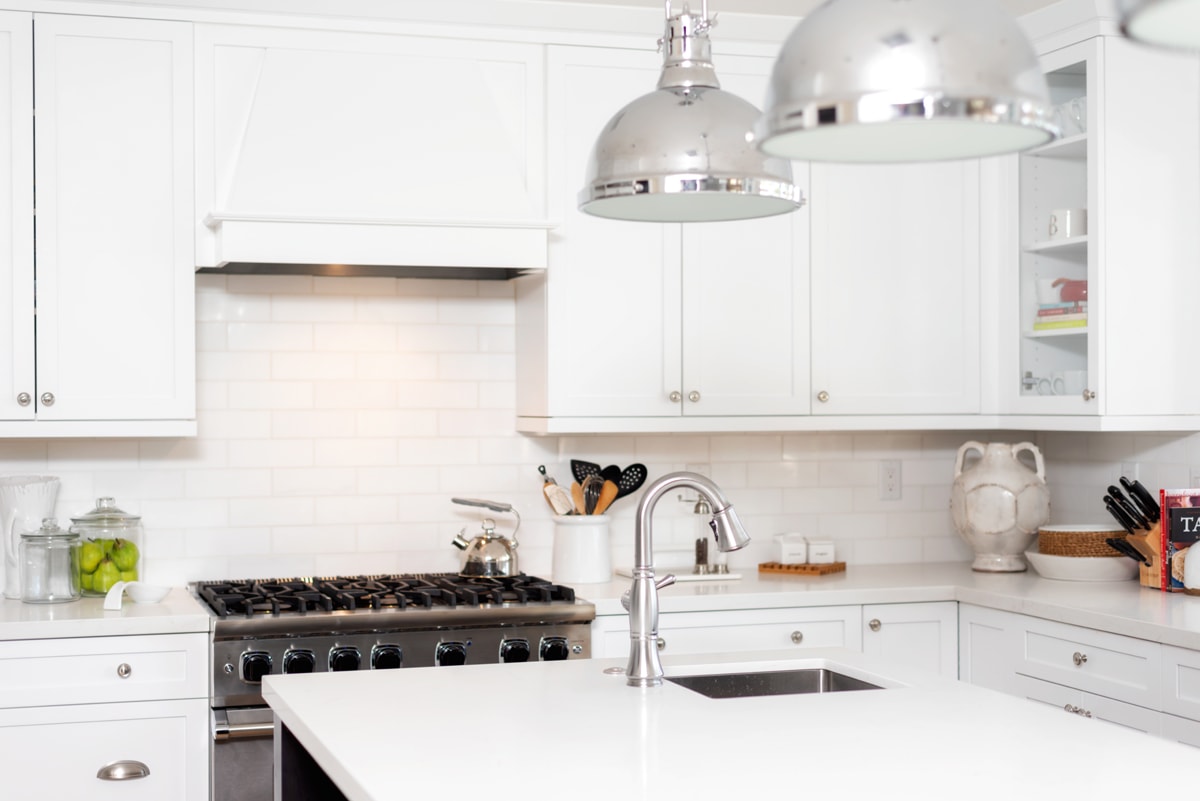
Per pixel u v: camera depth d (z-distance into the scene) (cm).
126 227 373
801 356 425
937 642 409
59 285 367
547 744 207
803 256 425
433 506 434
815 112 154
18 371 364
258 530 418
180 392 377
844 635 401
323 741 210
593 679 262
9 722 334
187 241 377
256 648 348
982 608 397
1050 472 476
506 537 436
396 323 431
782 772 191
